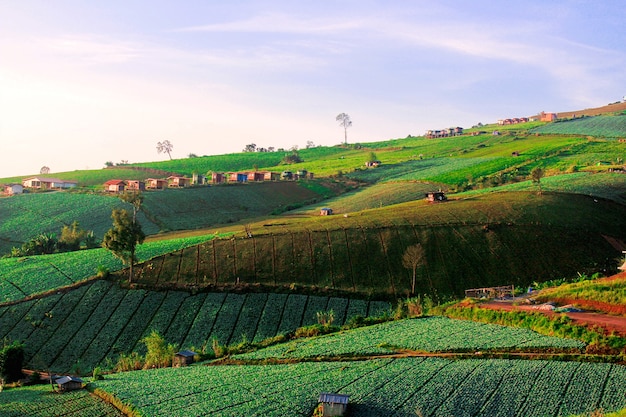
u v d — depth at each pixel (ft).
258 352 256.93
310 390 182.70
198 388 197.98
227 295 340.80
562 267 372.17
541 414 150.30
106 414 182.39
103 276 360.48
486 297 299.17
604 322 212.23
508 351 203.31
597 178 543.39
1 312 329.31
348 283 358.23
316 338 271.90
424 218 429.38
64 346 302.04
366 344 235.40
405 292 347.77
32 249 462.60
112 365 280.31
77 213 568.00
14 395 214.28
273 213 601.21
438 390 171.73
